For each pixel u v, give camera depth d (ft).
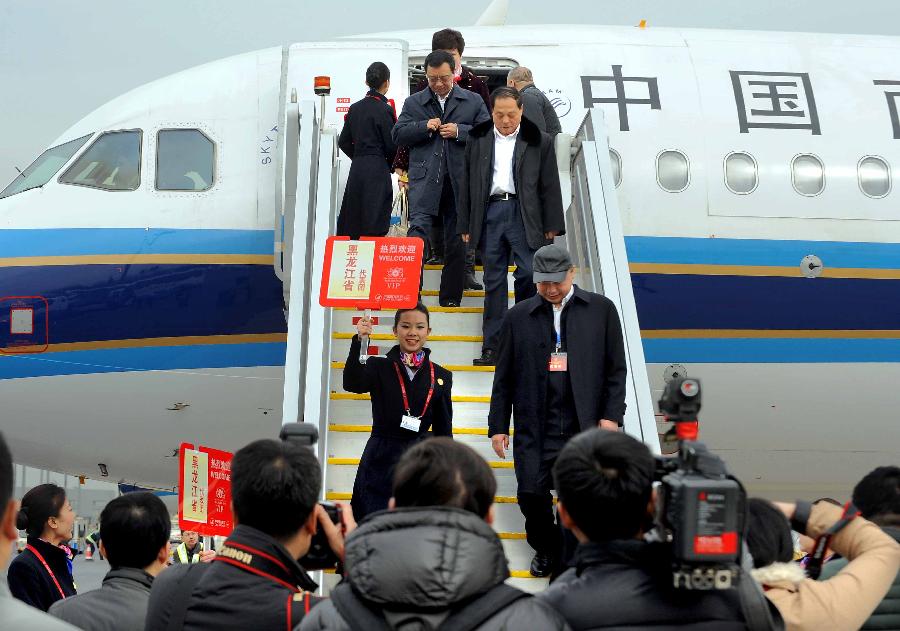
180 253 30.68
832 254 32.65
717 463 8.25
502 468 21.66
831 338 32.68
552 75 33.27
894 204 33.14
